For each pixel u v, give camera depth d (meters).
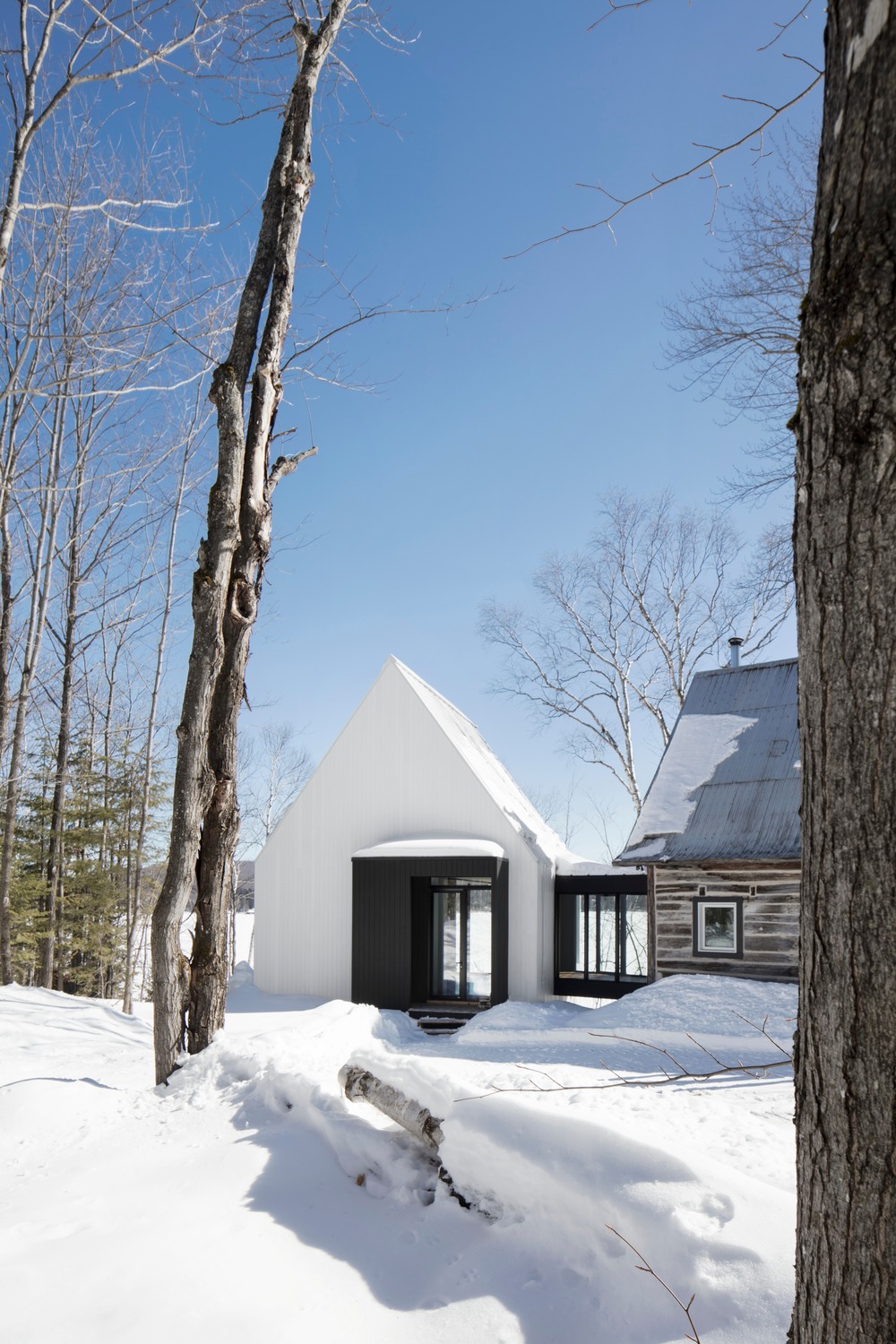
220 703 8.31
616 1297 3.55
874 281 1.54
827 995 1.64
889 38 1.51
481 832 18.64
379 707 19.89
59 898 22.70
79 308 12.96
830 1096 1.63
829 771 1.63
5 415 14.10
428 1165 5.07
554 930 19.89
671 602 27.27
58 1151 6.03
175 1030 7.65
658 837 16.62
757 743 17.75
